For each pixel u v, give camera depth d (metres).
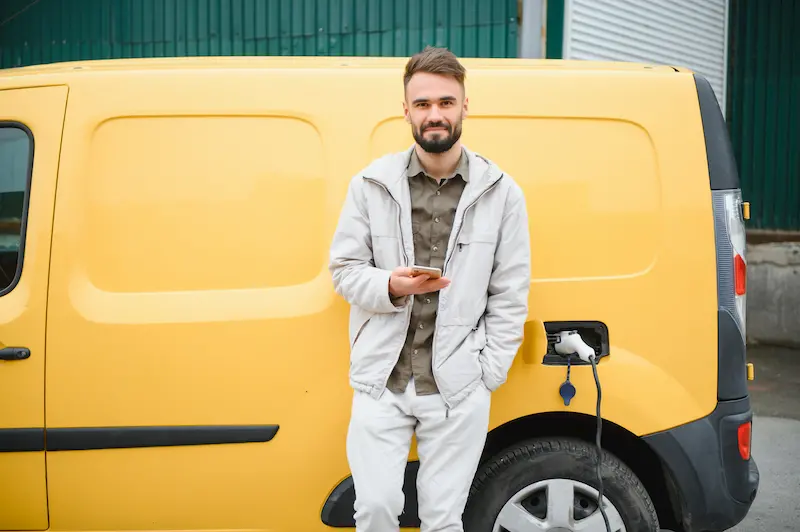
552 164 2.52
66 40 6.73
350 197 2.24
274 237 2.50
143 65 2.66
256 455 2.48
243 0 6.21
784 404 5.48
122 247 2.51
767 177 7.38
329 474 2.47
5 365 2.50
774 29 7.26
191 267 2.51
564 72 2.56
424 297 2.21
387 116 2.53
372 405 2.18
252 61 2.65
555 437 2.51
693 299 2.48
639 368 2.47
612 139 2.52
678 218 2.49
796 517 3.59
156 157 2.53
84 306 2.48
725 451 2.48
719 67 6.59
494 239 2.19
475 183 2.19
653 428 2.46
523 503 2.49
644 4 5.84
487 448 2.60
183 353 2.47
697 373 2.48
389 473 2.16
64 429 2.49
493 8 5.57
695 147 2.52
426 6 5.75
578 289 2.48
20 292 2.52
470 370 2.18
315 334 2.47
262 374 2.47
